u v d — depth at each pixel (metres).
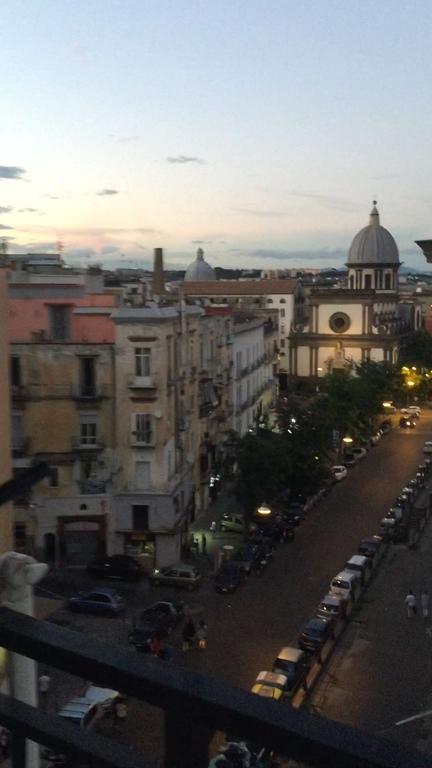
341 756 2.43
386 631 41.22
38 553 47.81
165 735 2.90
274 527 57.62
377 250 150.88
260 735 2.62
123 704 30.58
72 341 47.41
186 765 2.87
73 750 3.13
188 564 47.78
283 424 65.81
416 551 55.91
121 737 28.89
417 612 43.88
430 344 142.12
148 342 47.22
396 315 143.50
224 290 137.62
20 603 4.62
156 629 38.25
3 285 19.88
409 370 124.44
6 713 3.34
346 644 39.59
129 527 48.66
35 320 48.19
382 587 48.28
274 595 45.91
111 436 48.00
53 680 33.38
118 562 47.16
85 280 62.06
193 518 59.16
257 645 38.62
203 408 60.69
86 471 48.03
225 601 44.84
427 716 31.12
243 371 78.12
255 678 34.97
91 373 47.59
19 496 4.02
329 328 126.06
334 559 52.91
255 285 136.62
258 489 54.53
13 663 5.42
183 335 53.56
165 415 48.44
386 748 2.46
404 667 36.66
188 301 63.06
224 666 36.22
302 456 64.19
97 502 48.12
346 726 2.59
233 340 73.38
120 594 45.06
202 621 38.81
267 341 95.31
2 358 19.50
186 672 2.96
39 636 3.21
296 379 128.00
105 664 3.01
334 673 36.19
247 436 56.94
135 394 47.50
